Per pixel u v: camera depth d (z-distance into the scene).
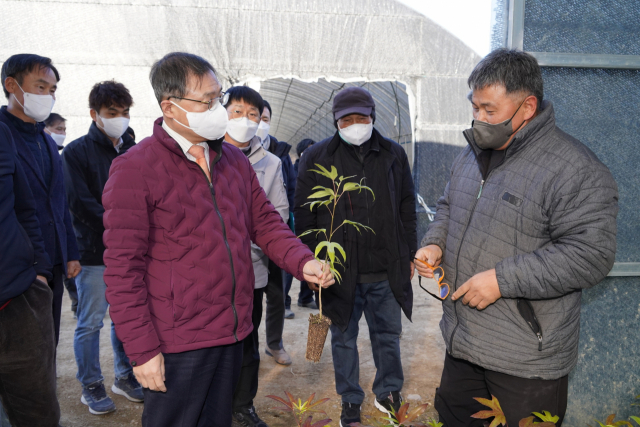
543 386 1.66
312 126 18.80
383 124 12.89
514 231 1.66
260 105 2.79
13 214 1.97
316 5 7.82
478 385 1.93
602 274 1.51
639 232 2.39
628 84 2.32
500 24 2.34
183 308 1.66
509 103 1.60
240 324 1.80
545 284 1.54
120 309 1.55
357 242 2.68
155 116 7.48
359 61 8.13
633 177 2.37
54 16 7.09
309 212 2.76
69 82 7.20
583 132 2.33
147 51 7.39
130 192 1.60
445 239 2.05
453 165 2.05
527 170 1.64
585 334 2.40
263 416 2.99
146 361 1.56
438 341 4.34
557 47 2.27
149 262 1.67
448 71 8.55
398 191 2.75
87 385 3.02
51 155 2.62
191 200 1.69
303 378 3.55
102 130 3.10
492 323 1.71
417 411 1.45
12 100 2.42
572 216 1.52
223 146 1.97
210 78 1.69
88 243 2.95
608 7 2.29
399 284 2.69
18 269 1.93
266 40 7.73
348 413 2.71
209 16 7.50
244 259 1.82
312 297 5.56
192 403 1.75
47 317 2.12
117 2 7.25
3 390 2.06
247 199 1.99
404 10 8.17
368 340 4.44
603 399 2.44
